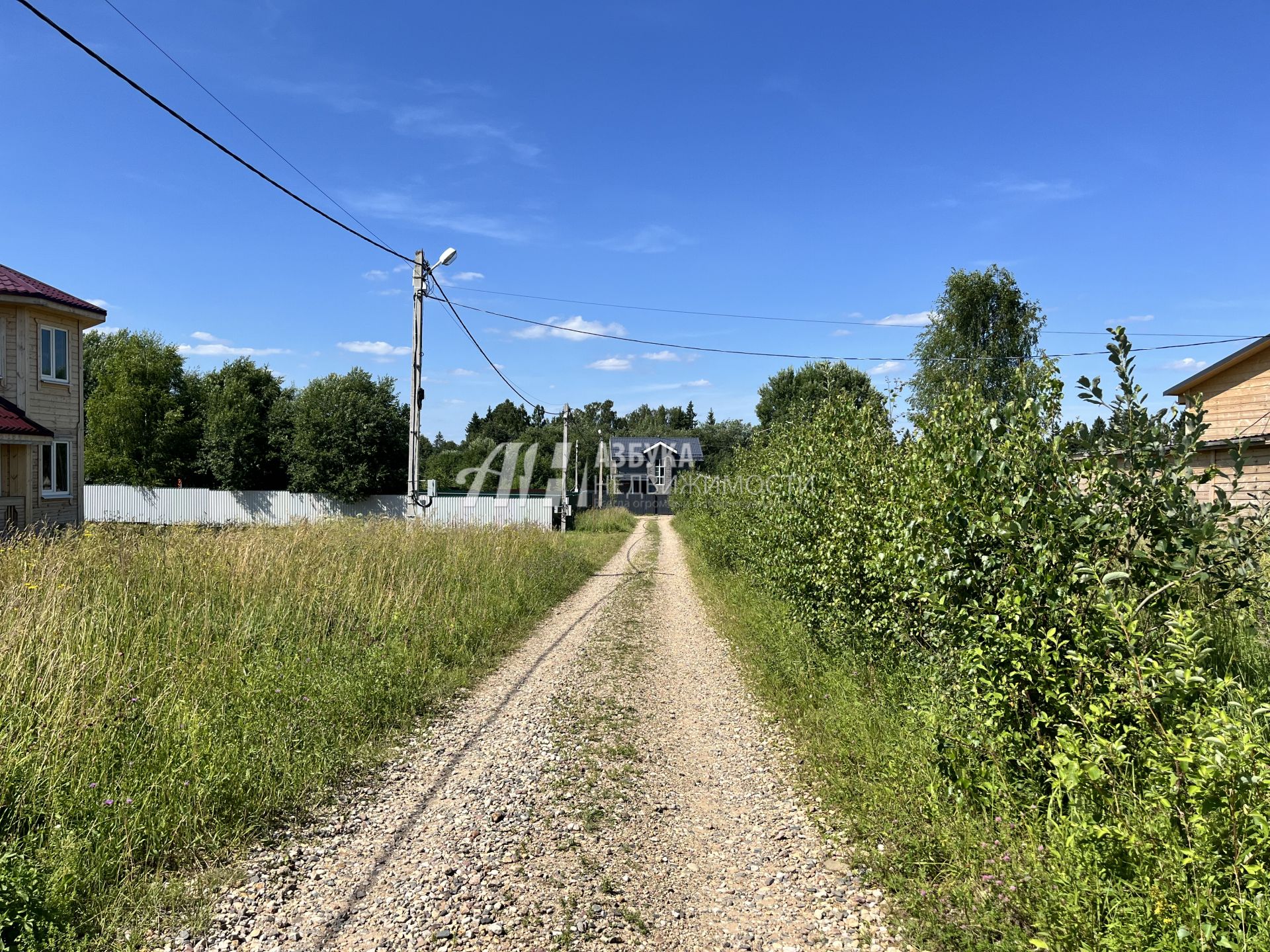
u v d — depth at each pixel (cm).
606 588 1454
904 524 475
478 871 361
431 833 401
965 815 346
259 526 1418
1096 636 323
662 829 415
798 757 519
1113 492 360
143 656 557
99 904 318
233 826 391
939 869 338
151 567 803
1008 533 357
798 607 778
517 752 526
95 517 2991
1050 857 288
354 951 297
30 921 280
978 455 378
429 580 1010
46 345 1628
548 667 780
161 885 336
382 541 1156
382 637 755
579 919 322
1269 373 1430
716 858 383
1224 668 383
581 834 403
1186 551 345
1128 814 272
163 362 3272
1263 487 1173
